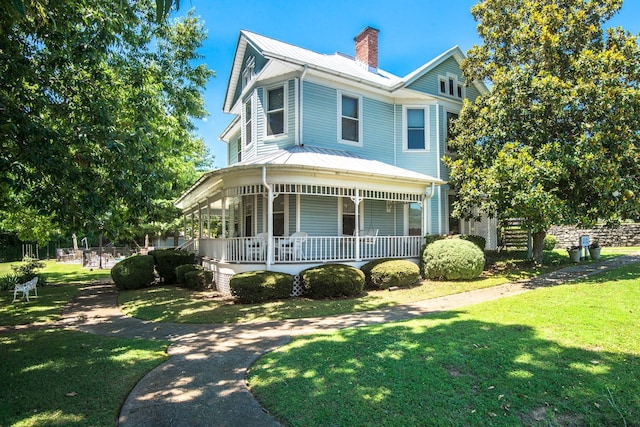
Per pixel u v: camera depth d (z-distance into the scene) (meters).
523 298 7.79
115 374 4.69
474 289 9.98
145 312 8.91
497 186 10.40
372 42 17.02
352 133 13.98
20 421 3.52
